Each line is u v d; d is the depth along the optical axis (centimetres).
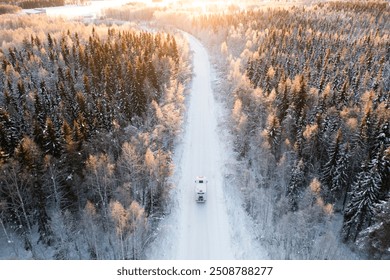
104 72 8962
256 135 6925
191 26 18600
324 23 15175
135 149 5869
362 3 19600
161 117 7188
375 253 4784
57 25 16275
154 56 9919
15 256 4888
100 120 6788
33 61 9931
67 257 4753
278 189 6041
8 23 17462
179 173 6494
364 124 6025
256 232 5228
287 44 12050
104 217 5178
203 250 4869
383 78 9075
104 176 5225
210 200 5825
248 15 18025
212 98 9881
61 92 7850
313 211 4988
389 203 4638
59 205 5081
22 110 7206
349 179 5941
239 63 10600
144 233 4819
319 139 6347
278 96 7938
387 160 5156
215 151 7275
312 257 4662
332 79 8775
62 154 5462
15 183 4609
